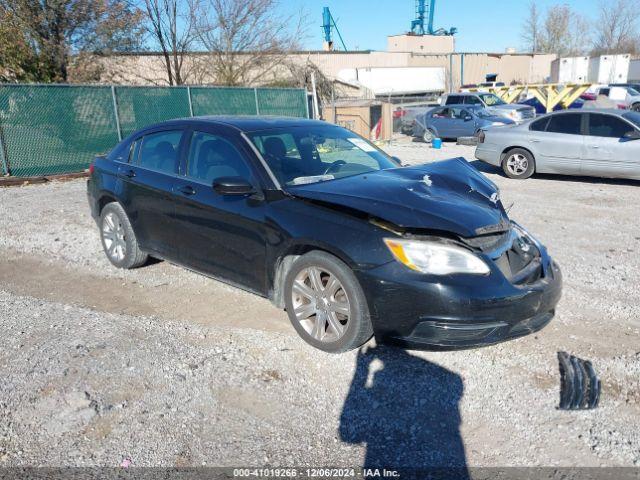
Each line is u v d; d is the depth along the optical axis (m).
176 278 5.47
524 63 52.66
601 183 10.91
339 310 3.74
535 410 3.29
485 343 3.49
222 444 2.99
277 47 23.83
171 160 5.05
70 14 17.25
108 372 3.65
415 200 3.82
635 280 5.38
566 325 4.37
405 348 3.55
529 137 11.27
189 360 3.82
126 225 5.53
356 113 19.72
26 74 17.11
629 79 41.47
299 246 3.91
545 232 7.18
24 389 3.45
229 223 4.34
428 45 58.12
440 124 20.19
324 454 2.93
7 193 10.41
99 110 13.15
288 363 3.78
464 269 3.45
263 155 4.39
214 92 15.87
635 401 3.37
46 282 5.43
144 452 2.92
